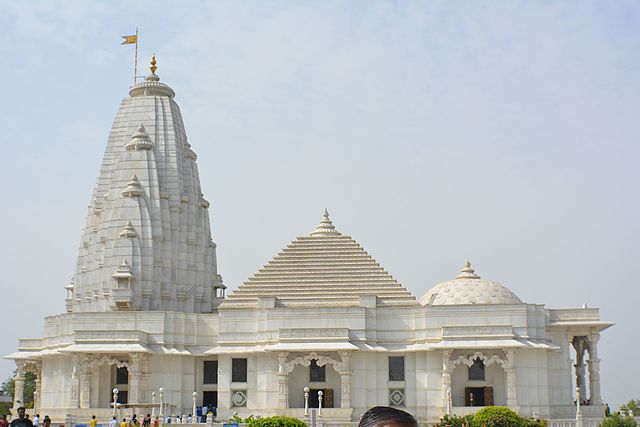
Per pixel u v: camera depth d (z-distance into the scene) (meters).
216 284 136.12
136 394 109.00
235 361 113.12
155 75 139.62
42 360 122.94
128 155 130.00
